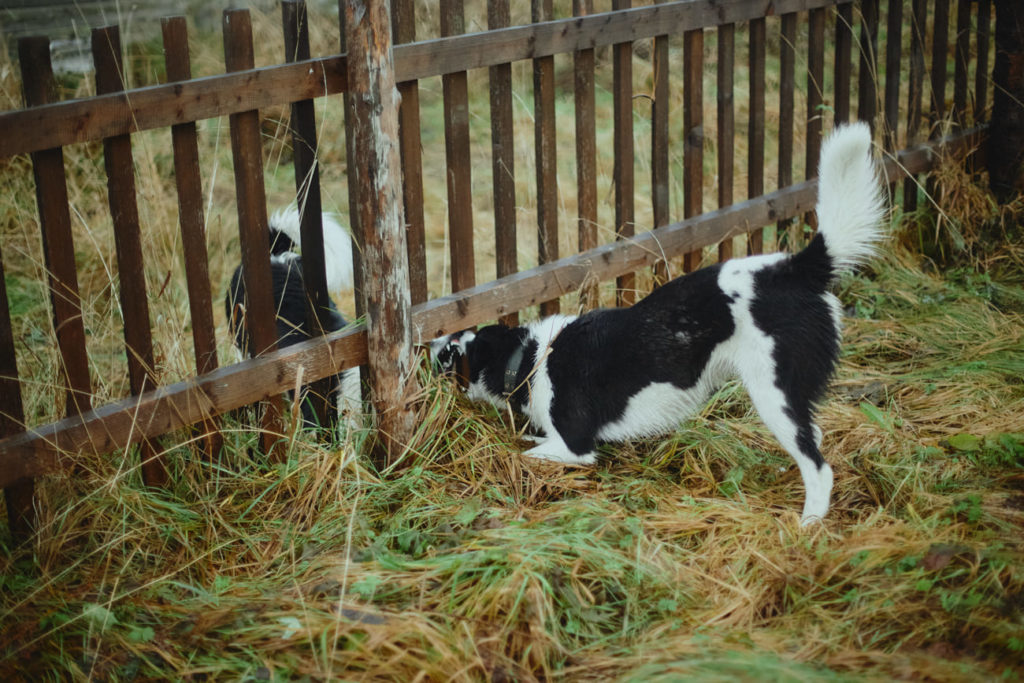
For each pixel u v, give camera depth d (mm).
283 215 4004
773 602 2678
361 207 3156
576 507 3129
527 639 2529
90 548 2957
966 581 2654
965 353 4211
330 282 3711
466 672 2389
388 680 2396
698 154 4531
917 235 5328
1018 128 5441
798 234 5094
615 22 3975
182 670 2455
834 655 2400
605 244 4266
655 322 3330
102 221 5062
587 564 2797
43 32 6238
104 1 6691
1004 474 3293
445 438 3492
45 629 2619
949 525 2959
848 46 5016
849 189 3082
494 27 3621
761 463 3521
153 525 3010
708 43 7793
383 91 3023
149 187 4094
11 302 4379
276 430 3346
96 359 4102
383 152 3076
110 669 2480
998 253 5184
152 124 2785
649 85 7250
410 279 3596
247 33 2914
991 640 2406
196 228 3006
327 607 2648
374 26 2938
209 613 2648
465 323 3730
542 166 3938
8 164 4484
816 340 3129
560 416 3529
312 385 3498
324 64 3062
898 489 3176
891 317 4625
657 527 3025
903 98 7105
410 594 2732
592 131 4113
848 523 3082
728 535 2955
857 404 3855
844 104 5102
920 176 5434
